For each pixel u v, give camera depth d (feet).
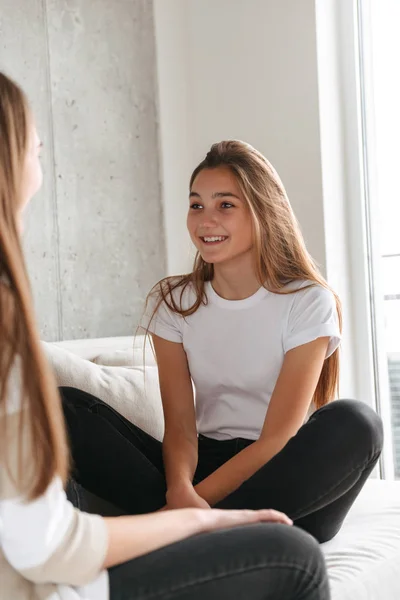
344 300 9.92
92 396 6.04
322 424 5.33
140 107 10.23
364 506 6.73
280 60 9.86
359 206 9.95
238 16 10.19
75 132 9.59
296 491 5.09
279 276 6.57
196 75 10.63
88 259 9.67
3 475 3.33
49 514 3.38
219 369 6.51
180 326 6.72
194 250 10.59
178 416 6.52
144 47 10.28
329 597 3.77
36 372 3.40
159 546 3.74
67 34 9.53
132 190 10.12
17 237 3.55
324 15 9.71
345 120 10.01
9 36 9.03
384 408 9.98
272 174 6.60
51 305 9.32
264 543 3.61
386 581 5.39
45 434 3.38
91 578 3.50
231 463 5.75
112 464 5.64
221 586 3.53
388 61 9.89
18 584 3.47
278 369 6.39
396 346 9.92
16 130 3.65
